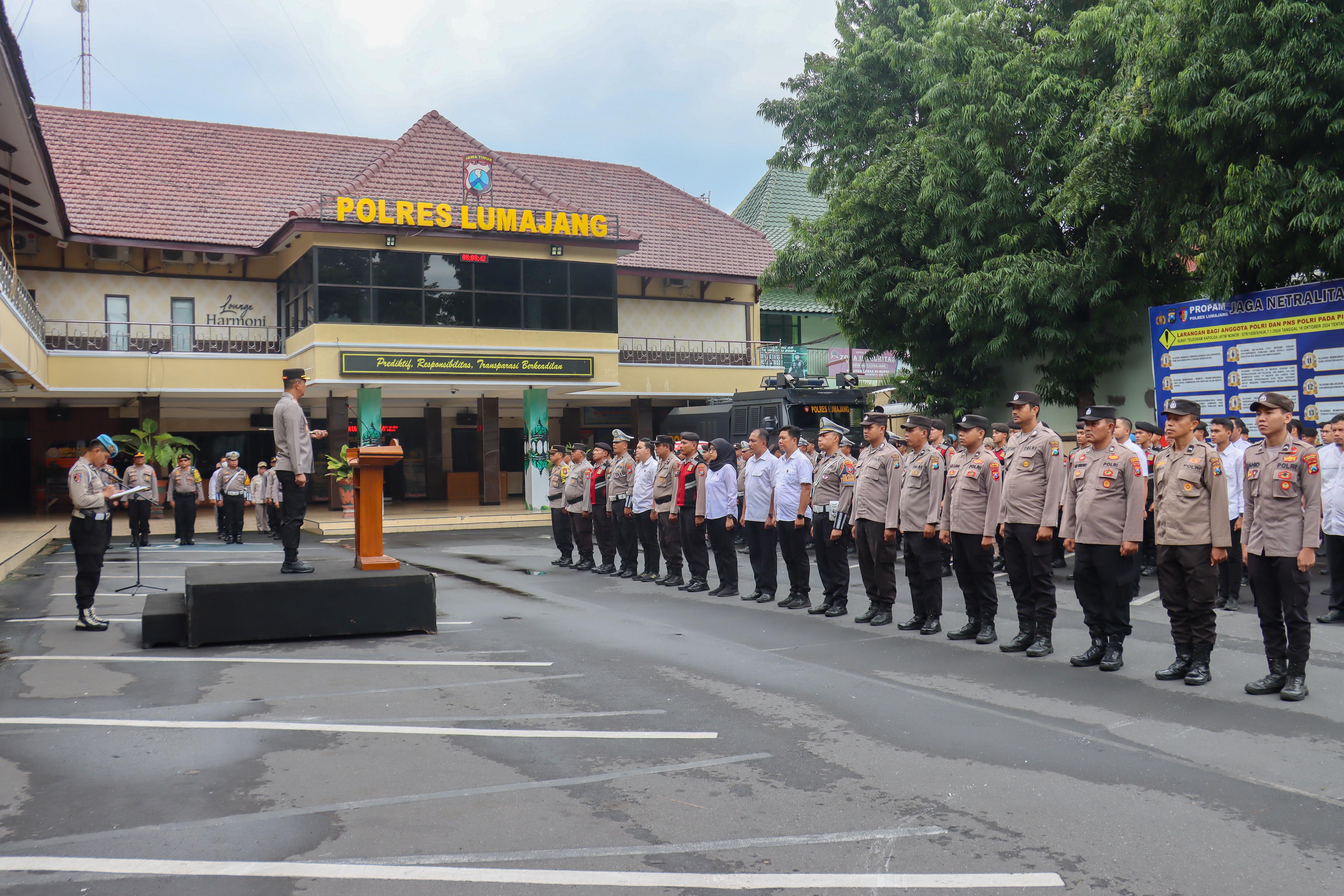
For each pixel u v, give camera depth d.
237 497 20.67
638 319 31.00
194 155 27.56
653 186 34.03
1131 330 17.73
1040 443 8.23
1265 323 14.47
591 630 9.64
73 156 25.83
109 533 9.96
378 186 23.73
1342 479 9.43
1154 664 7.78
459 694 7.05
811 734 5.98
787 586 13.12
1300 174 12.43
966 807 4.74
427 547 19.39
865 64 20.98
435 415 31.02
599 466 15.05
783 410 18.61
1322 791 4.90
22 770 5.39
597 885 3.94
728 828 4.51
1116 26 15.72
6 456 28.05
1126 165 14.98
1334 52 11.86
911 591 10.51
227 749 5.76
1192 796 4.86
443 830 4.51
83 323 24.55
